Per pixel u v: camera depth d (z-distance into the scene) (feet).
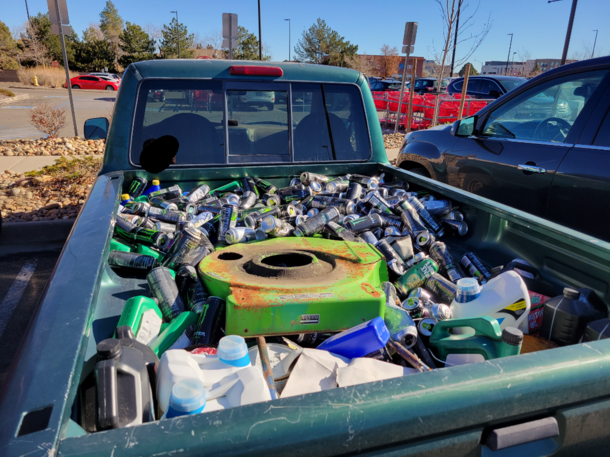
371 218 8.74
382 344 5.01
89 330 4.32
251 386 3.98
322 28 187.83
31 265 17.40
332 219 8.64
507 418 3.49
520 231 7.76
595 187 10.62
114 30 237.04
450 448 3.40
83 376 4.02
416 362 5.16
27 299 14.62
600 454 4.05
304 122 11.53
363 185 11.13
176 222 8.73
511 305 5.84
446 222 9.46
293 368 4.75
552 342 5.97
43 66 168.35
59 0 38.63
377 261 6.78
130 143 10.40
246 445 2.89
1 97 90.43
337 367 4.65
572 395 3.60
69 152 35.83
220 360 4.35
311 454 3.01
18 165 31.45
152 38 228.63
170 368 4.11
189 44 225.35
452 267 7.73
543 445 3.71
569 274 6.70
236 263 6.61
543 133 12.73
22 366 3.44
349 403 3.12
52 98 97.19
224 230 8.40
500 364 3.59
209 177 10.93
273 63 11.07
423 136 17.04
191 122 10.70
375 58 203.82
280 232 8.14
